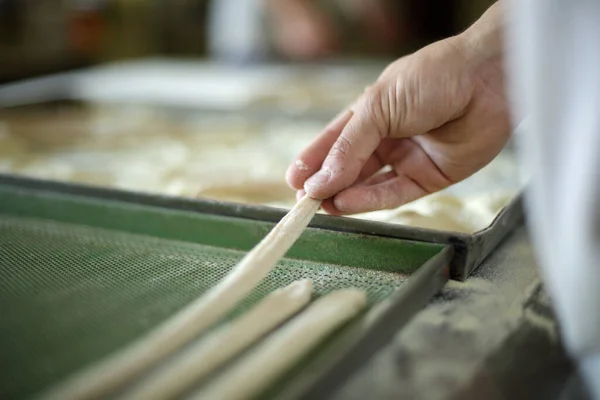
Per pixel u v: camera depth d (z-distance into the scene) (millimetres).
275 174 772
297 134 988
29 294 529
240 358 465
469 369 466
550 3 437
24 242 606
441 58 579
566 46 438
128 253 586
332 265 567
